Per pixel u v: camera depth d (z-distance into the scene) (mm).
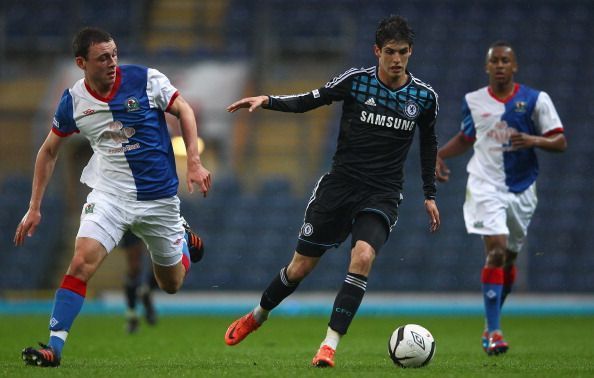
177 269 25016
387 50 22969
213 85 86250
